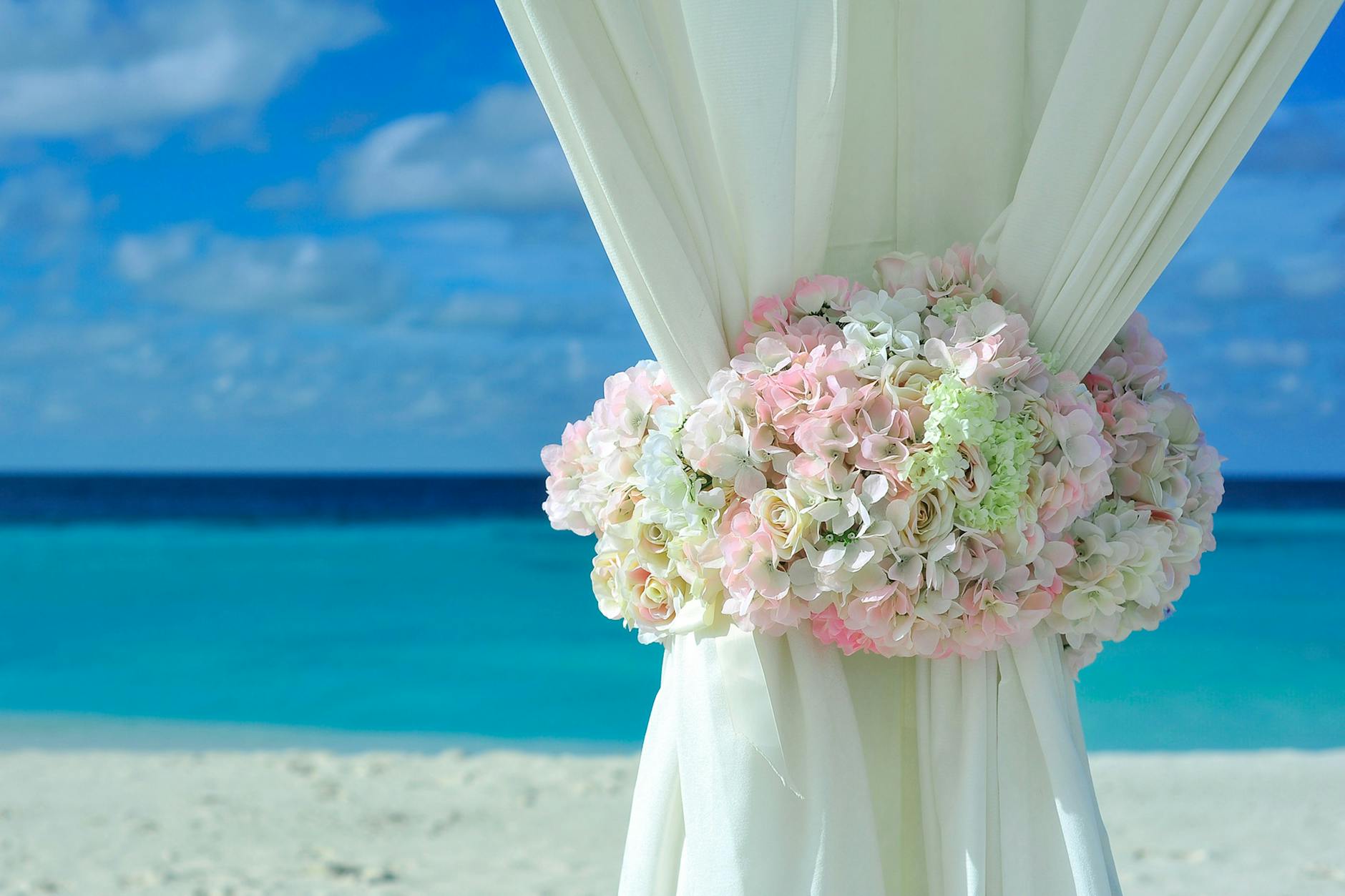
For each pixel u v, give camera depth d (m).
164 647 13.02
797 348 1.15
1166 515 1.22
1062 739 1.19
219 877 4.91
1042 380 1.13
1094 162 1.17
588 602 14.77
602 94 1.12
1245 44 1.13
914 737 1.28
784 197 1.19
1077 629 1.20
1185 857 4.95
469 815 5.94
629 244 1.14
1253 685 9.92
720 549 1.11
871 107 1.34
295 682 11.36
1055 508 1.12
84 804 6.23
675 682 1.27
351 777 6.92
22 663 12.37
